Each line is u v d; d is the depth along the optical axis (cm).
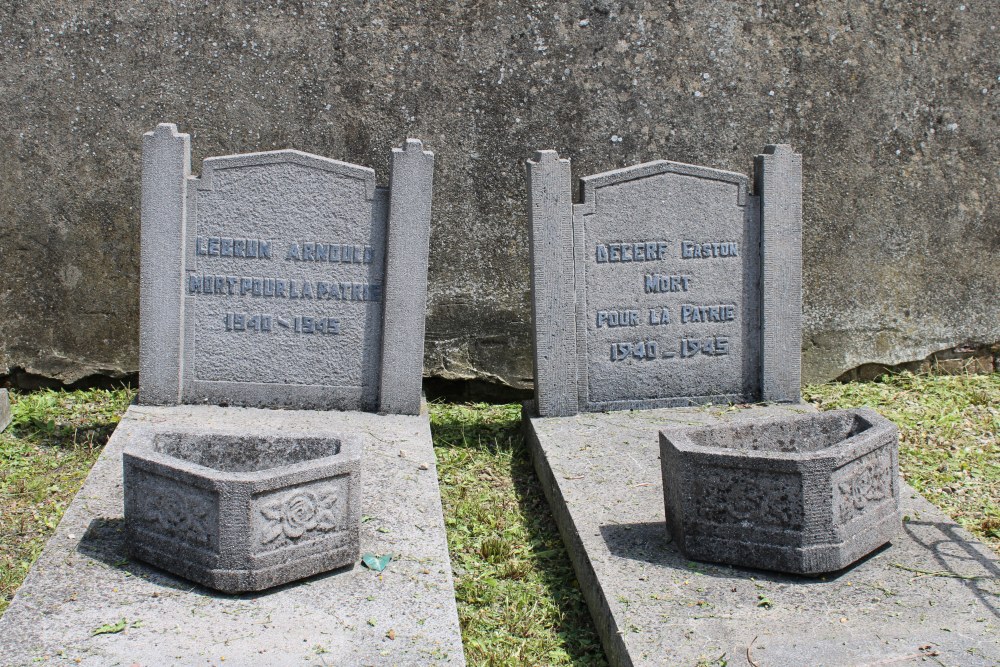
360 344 545
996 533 444
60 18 570
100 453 496
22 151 576
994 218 660
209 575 343
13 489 461
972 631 333
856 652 321
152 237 520
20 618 323
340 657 312
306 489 352
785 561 367
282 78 587
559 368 554
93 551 369
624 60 609
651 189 561
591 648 364
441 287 613
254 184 528
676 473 385
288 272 535
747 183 575
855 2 627
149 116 581
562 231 546
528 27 600
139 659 304
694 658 321
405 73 595
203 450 377
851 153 637
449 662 312
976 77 645
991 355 676
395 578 361
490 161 606
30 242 585
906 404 612
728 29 616
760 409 573
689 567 379
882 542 389
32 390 599
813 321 648
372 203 538
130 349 601
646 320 568
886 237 648
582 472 473
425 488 439
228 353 535
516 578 417
